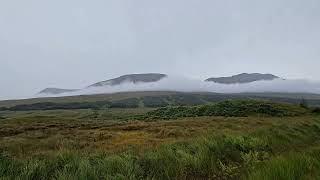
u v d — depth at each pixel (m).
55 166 10.17
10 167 9.18
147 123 46.19
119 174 9.10
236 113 66.62
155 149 13.90
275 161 9.85
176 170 10.50
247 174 9.66
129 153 12.23
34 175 9.06
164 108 79.62
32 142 26.14
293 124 28.25
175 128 36.16
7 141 27.59
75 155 11.59
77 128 44.47
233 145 14.33
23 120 58.91
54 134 35.38
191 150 13.13
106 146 22.80
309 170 9.27
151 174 9.84
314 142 20.75
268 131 21.00
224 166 11.11
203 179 10.30
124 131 37.31
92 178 8.89
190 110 73.69
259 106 71.00
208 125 39.72
